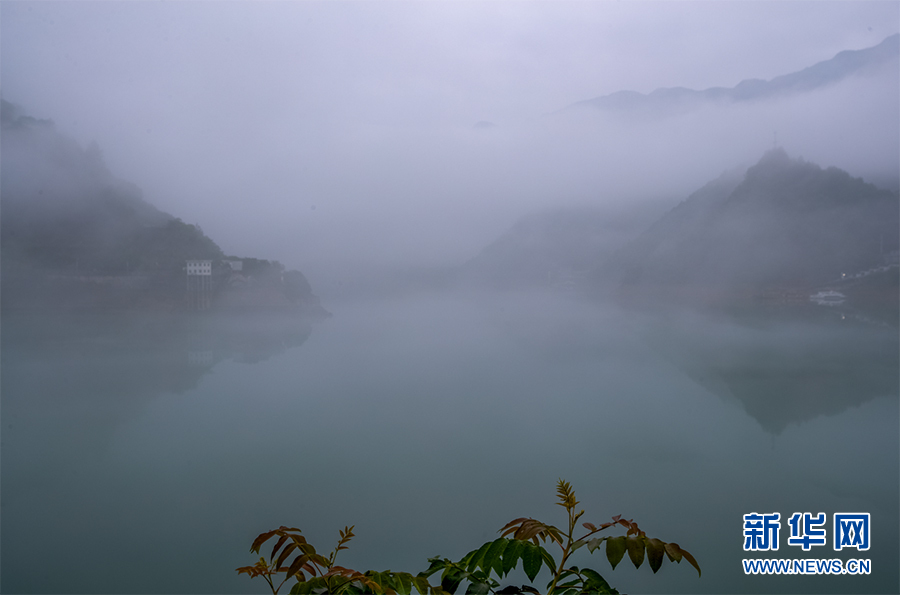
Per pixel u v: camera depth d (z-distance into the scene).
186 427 42.78
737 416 45.94
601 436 40.31
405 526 24.78
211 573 19.52
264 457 35.25
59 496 28.64
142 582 18.92
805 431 40.72
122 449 37.19
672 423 43.81
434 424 44.25
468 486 30.02
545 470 32.56
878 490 27.64
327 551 22.41
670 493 27.81
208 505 27.12
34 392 51.72
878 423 42.56
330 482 30.45
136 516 25.62
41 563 20.45
